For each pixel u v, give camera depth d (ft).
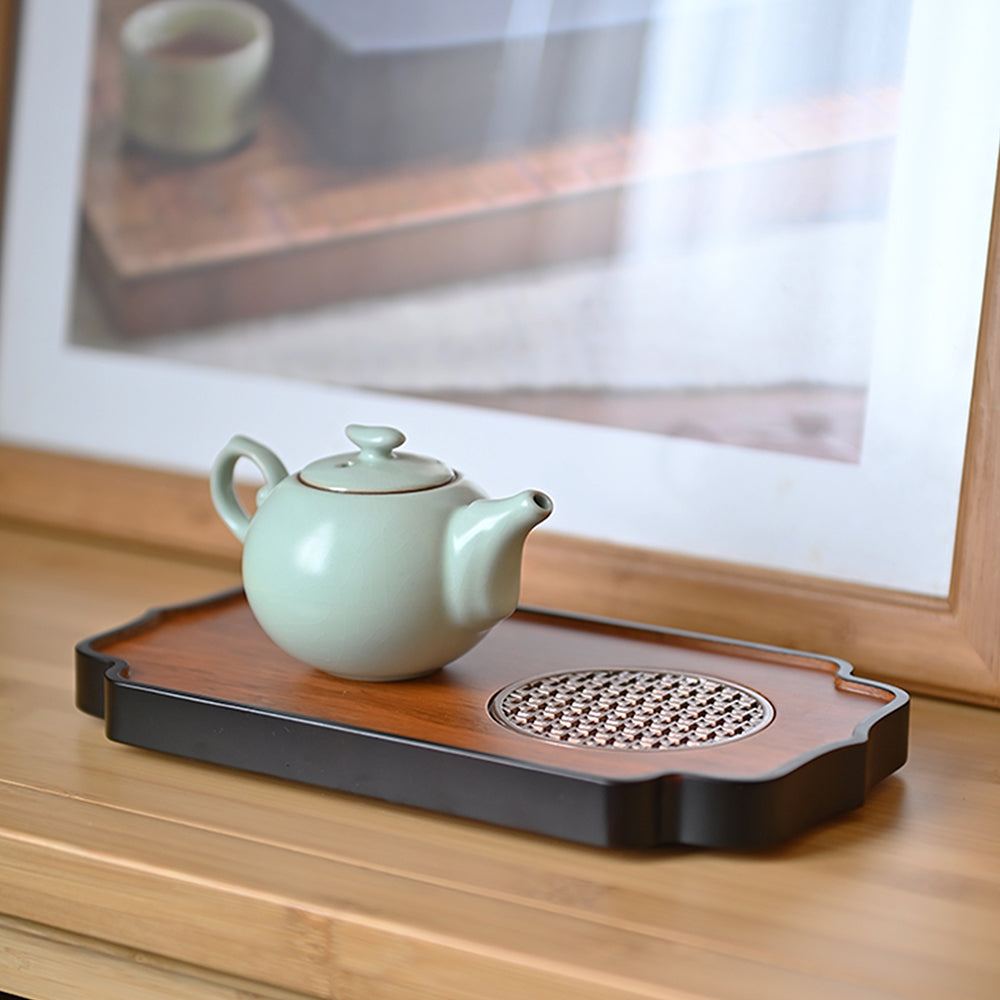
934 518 3.08
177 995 2.28
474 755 2.32
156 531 3.83
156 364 3.84
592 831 2.24
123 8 3.76
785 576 3.22
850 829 2.41
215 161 3.70
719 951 1.99
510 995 1.97
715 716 2.57
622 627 3.02
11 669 3.00
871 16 3.04
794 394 3.20
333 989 2.10
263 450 2.84
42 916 2.29
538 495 2.47
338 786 2.43
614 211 3.33
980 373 2.98
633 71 3.28
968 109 2.96
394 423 3.60
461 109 3.45
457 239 3.49
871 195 3.07
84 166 3.85
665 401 3.33
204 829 2.33
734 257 3.22
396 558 2.51
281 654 2.83
